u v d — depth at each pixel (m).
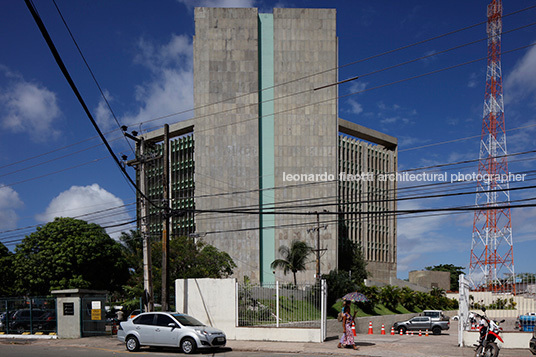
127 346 20.22
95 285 47.62
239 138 73.44
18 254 48.06
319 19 76.06
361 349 19.88
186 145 85.81
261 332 23.08
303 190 73.00
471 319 23.69
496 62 63.97
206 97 74.19
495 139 62.62
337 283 44.72
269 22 76.56
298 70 75.12
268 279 70.88
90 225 48.50
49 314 27.95
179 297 24.73
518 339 20.08
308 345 21.20
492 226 72.31
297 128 74.12
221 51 74.88
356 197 92.00
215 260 48.56
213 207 72.31
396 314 53.03
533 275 22.12
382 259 96.81
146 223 26.17
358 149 94.75
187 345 19.00
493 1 64.56
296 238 71.94
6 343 25.98
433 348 20.28
